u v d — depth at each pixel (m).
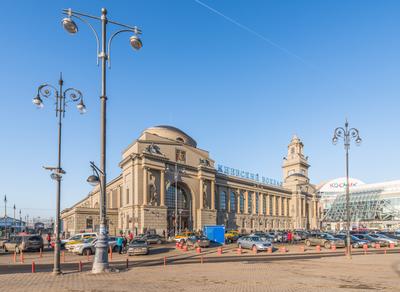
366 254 38.16
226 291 15.22
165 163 78.75
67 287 16.09
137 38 21.16
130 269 23.48
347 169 34.78
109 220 82.50
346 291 15.38
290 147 143.12
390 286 16.80
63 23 19.83
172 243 58.25
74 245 41.25
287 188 132.25
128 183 77.44
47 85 22.50
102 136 21.19
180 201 84.00
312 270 23.11
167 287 16.16
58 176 21.75
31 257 36.34
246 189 109.19
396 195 134.75
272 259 32.59
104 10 21.38
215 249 46.06
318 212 144.38
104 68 21.55
